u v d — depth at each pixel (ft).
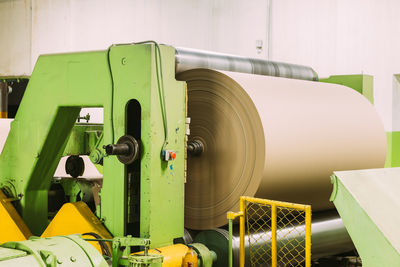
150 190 11.77
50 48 33.65
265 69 17.08
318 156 14.75
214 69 14.48
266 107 13.51
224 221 13.79
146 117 11.78
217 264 13.24
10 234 13.87
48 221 14.74
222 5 31.83
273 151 13.17
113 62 12.25
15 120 13.99
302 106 14.87
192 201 14.42
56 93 13.21
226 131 13.76
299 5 29.25
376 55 26.89
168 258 11.50
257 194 13.34
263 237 13.65
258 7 30.60
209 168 14.10
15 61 34.94
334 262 17.67
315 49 28.81
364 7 27.17
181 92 12.53
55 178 16.71
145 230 11.84
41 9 33.99
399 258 9.73
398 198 11.28
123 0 32.71
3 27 35.35
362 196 10.91
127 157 11.85
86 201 16.07
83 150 15.80
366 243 10.54
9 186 14.25
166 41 33.06
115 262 11.10
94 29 33.06
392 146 26.58
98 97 12.53
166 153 11.97
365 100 17.81
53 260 8.89
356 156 16.28
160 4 32.94
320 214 16.49
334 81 20.80
